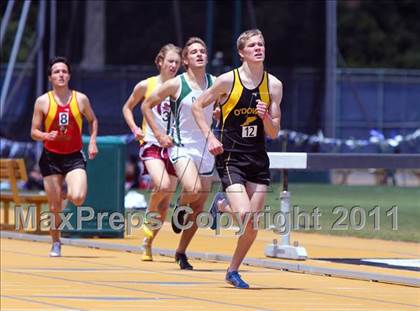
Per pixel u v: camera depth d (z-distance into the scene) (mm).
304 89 65938
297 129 65625
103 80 63531
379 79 73250
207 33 65250
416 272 26234
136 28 64188
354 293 22656
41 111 28656
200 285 23500
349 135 71438
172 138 25844
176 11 64875
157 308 19844
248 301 21047
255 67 22344
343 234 37656
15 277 24562
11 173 36781
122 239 34625
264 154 22609
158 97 25906
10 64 59500
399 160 27047
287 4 66250
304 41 66062
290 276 25766
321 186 65938
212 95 22469
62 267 26828
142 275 25297
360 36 114688
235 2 65562
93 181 34812
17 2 66875
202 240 34688
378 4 115125
